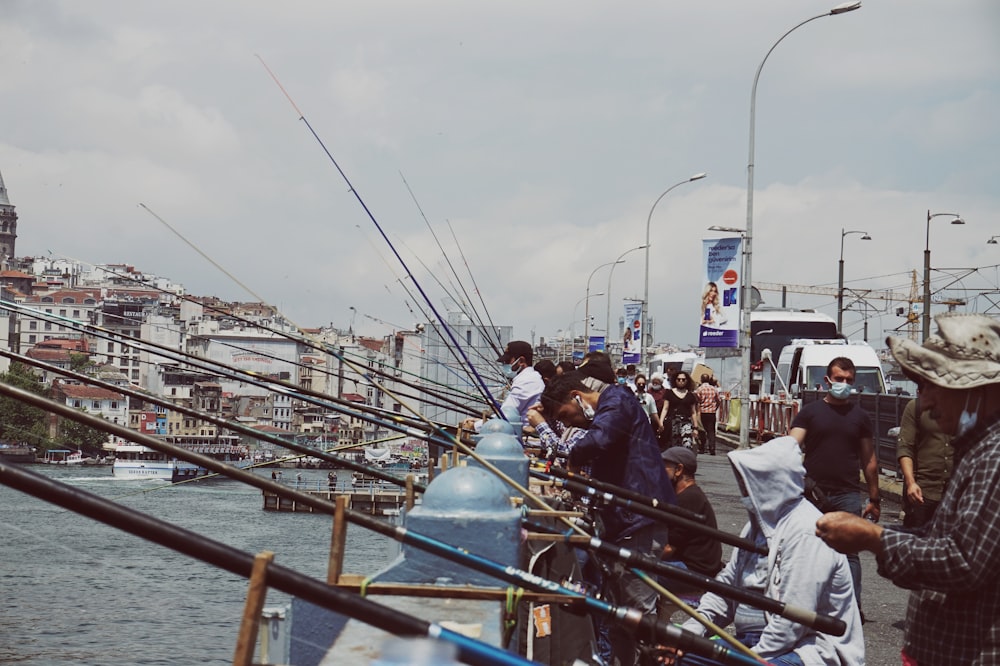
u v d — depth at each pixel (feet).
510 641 12.59
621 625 12.66
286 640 11.38
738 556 19.31
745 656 13.03
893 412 85.40
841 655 17.42
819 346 126.72
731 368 163.43
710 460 102.06
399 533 12.14
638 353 211.00
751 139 118.52
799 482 17.75
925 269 151.84
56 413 11.93
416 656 8.50
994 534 11.33
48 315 22.29
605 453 21.88
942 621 12.15
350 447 28.48
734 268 128.16
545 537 16.01
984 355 12.09
